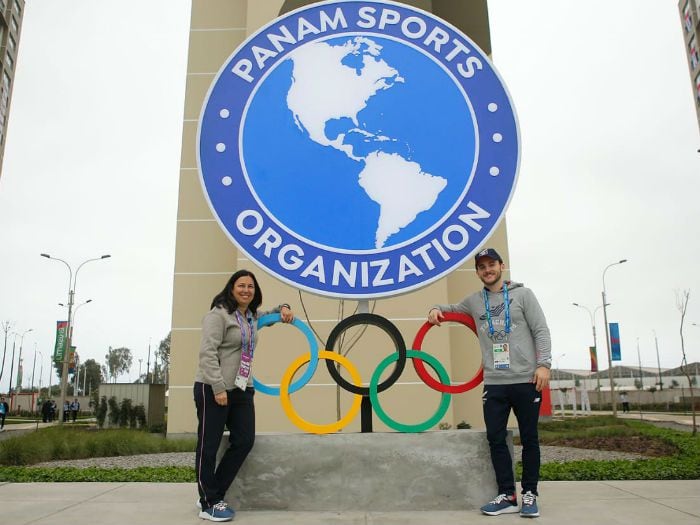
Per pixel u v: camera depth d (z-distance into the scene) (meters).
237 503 4.00
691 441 9.31
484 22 15.01
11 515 3.91
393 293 4.58
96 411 22.12
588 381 70.06
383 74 5.01
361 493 4.00
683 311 17.30
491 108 4.89
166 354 66.38
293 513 3.89
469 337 13.13
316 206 4.74
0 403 22.59
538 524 3.51
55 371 78.00
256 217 4.72
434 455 4.04
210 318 3.82
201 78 15.48
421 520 3.64
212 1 15.94
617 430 12.44
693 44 49.31
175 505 4.26
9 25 51.38
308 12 5.14
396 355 4.35
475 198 4.73
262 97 4.96
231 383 3.80
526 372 3.85
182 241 14.62
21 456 8.56
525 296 3.97
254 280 4.02
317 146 4.86
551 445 10.70
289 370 4.30
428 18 5.11
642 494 4.52
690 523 3.51
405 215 4.72
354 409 4.28
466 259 4.63
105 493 4.82
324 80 5.00
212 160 4.82
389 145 4.85
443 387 4.28
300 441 4.07
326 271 4.62
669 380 66.06
